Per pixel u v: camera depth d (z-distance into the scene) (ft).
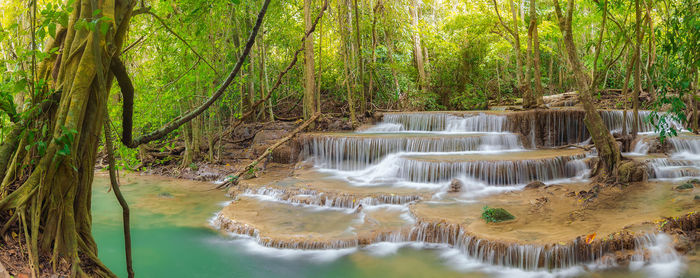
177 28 26.08
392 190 33.71
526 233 23.53
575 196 30.27
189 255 24.52
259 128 56.34
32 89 9.82
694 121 43.34
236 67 11.25
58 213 10.06
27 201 9.85
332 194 32.96
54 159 9.45
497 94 81.92
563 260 21.42
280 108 71.36
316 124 54.60
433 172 36.06
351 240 25.49
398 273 22.02
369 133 50.52
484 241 23.12
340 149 44.14
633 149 41.65
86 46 9.80
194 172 47.37
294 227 27.76
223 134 49.93
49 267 9.75
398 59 68.80
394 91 67.51
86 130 10.28
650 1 38.81
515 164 35.06
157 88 34.76
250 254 24.70
